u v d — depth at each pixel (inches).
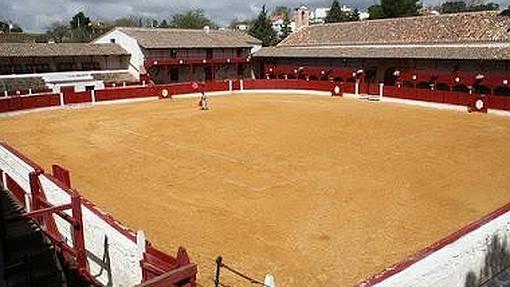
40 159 872.9
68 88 1845.5
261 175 751.1
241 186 693.3
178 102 1696.6
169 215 577.0
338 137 1048.2
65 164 835.4
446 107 1481.3
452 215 572.4
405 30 1861.5
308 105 1578.5
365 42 1934.1
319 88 1897.1
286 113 1405.0
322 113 1398.9
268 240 503.5
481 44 1546.5
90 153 919.7
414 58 1603.1
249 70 2454.5
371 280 302.5
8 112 1413.6
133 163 837.8
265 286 312.3
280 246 488.7
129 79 2092.8
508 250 407.8
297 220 558.9
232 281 415.2
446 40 1647.4
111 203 623.8
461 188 677.3
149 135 1092.5
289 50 2185.0
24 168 570.9
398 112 1412.4
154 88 1779.0
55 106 1541.6
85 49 2042.3
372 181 713.6
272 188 682.2
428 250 338.6
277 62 2214.6
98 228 421.7
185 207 605.3
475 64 1470.2
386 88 1663.4
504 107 1332.4
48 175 514.9
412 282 322.0
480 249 374.0
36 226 496.1
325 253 472.7
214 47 2260.1
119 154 908.0
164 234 518.9
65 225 472.1
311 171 771.4
